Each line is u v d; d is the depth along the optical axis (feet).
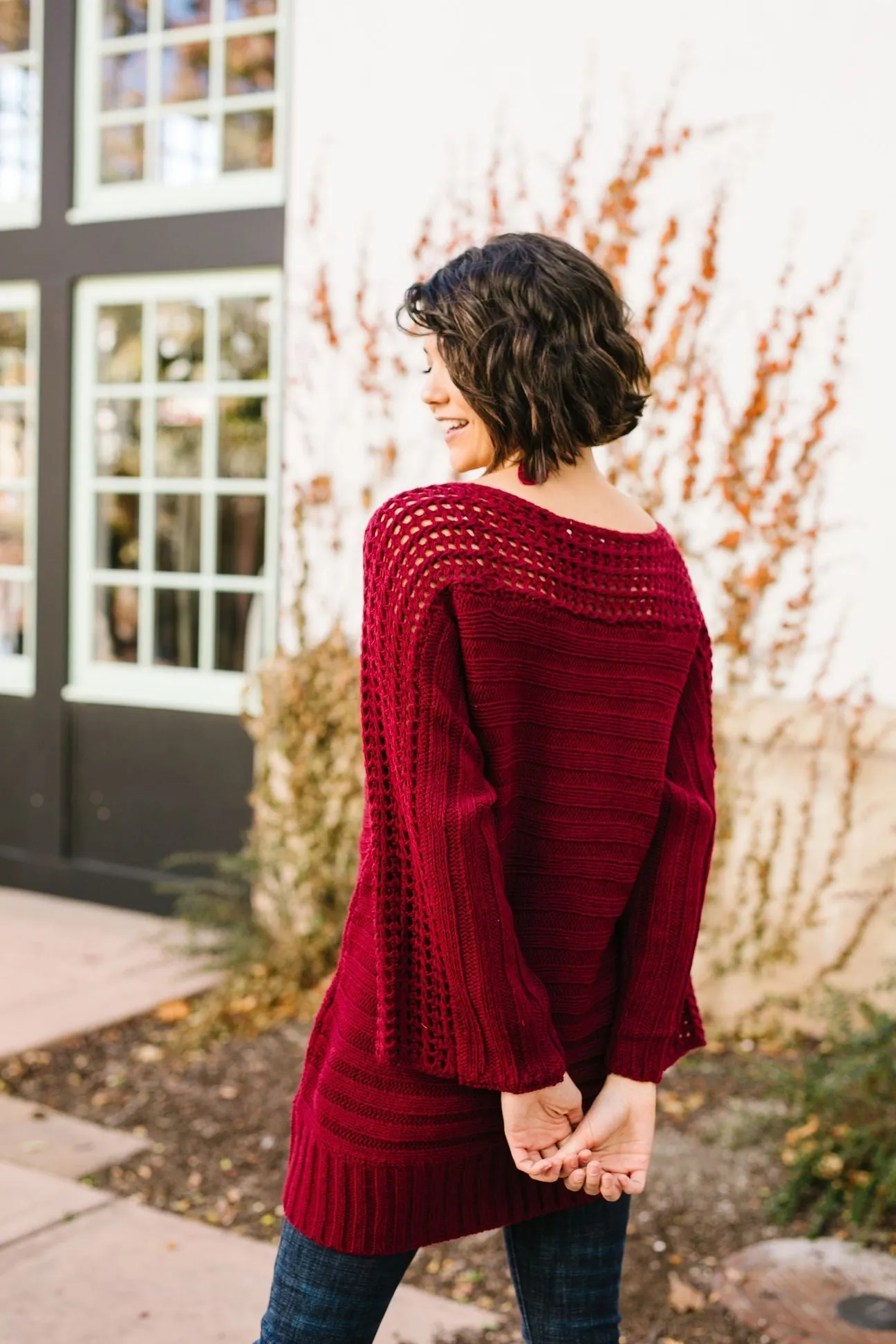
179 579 15.55
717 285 11.75
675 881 4.13
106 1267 7.63
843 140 11.19
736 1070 10.95
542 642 3.77
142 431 15.66
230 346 15.11
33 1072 10.87
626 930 4.19
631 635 3.97
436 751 3.61
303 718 13.19
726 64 11.59
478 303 3.90
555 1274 4.31
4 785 16.74
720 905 11.87
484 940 3.59
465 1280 7.70
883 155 11.05
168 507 15.72
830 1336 7.04
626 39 12.00
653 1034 4.08
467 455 4.19
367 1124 3.95
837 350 11.30
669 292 11.96
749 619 11.76
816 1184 8.70
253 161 14.98
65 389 15.92
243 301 14.99
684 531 11.99
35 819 16.35
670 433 12.00
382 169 13.30
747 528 11.71
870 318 11.18
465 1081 3.72
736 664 11.82
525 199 12.60
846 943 11.46
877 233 11.11
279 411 14.71
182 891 15.31
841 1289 7.54
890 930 11.30
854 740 11.25
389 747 3.73
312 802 13.23
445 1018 3.79
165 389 15.51
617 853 4.02
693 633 4.22
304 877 13.09
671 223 11.87
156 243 15.16
